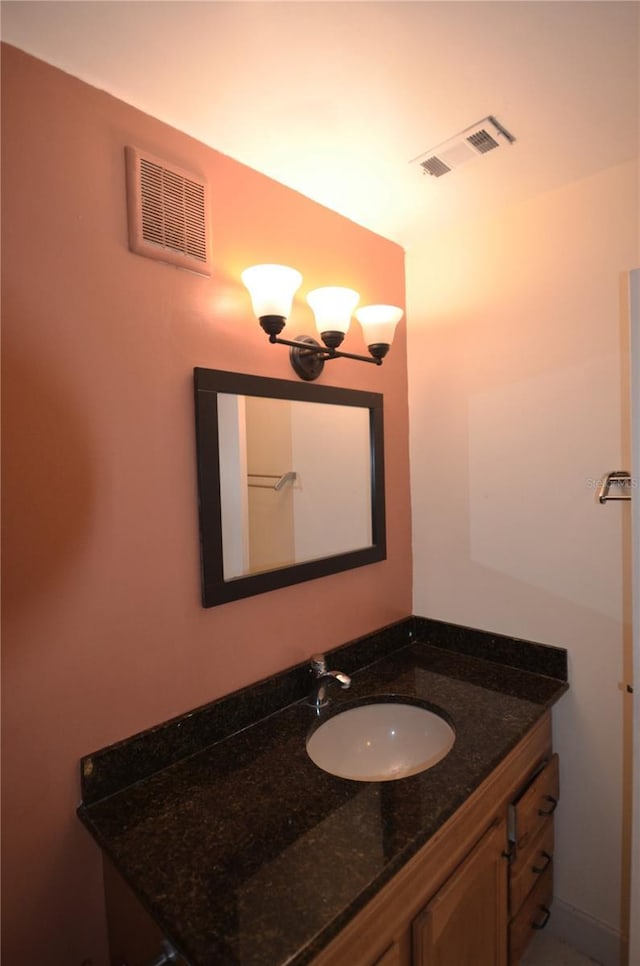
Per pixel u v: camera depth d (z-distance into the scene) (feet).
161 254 3.63
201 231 3.89
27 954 3.08
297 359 4.68
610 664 4.74
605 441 4.67
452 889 3.28
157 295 3.66
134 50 3.09
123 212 3.48
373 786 3.43
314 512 4.89
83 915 3.31
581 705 4.92
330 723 4.50
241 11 2.84
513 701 4.57
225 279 4.12
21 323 3.01
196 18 2.88
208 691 4.02
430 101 3.63
